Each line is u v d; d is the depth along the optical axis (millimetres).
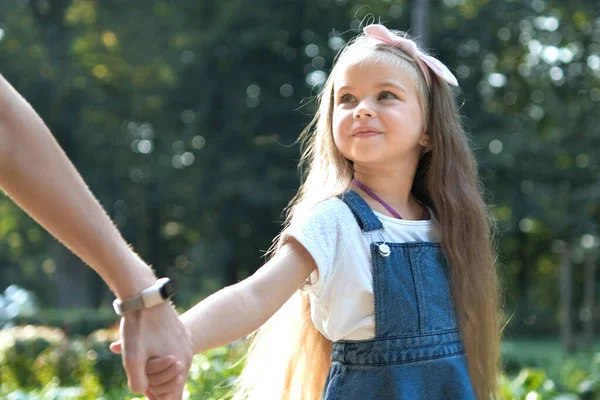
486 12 30047
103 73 28625
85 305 31156
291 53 30578
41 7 30094
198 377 5465
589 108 30125
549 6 30375
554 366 11680
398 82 2863
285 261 2623
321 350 2924
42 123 1910
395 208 2949
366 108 2807
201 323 2391
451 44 30312
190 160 30750
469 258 2980
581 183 29703
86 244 1975
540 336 31641
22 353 10484
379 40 2965
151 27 29484
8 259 44812
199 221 32219
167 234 35438
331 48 29938
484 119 29234
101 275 2055
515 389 5777
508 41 31141
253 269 31938
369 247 2738
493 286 3055
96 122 29500
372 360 2682
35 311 20250
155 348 2098
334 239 2701
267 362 2967
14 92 1888
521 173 29141
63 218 1928
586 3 30219
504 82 31531
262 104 29234
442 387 2725
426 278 2793
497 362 3020
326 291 2688
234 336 2459
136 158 30422
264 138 5906
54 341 10852
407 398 2645
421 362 2703
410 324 2715
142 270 2076
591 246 29328
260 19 29562
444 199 3023
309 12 29828
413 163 3002
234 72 30234
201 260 31281
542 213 28922
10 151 1868
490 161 27703
